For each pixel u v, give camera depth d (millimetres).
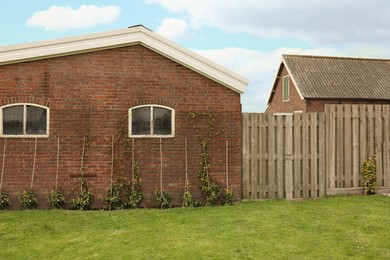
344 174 11172
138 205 9805
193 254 6047
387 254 6090
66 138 9609
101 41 9594
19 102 9445
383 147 11430
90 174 9656
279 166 10664
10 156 9430
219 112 10156
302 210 9156
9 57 9258
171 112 9984
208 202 9891
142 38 9727
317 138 10977
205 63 9984
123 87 9812
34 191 9484
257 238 6895
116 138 9773
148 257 5910
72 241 6773
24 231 7418
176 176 9953
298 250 6242
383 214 8734
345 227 7641
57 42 9422
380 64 30812
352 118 11227
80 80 9664
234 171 10227
